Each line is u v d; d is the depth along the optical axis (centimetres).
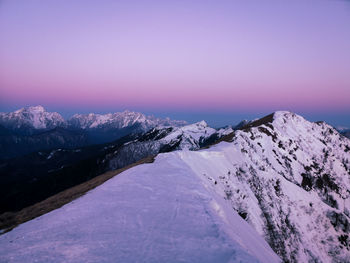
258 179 6481
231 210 3212
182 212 1873
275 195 6288
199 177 3806
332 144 11612
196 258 1208
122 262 1191
